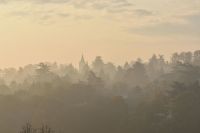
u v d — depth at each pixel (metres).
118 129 165.75
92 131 169.25
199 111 171.00
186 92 186.62
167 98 192.88
